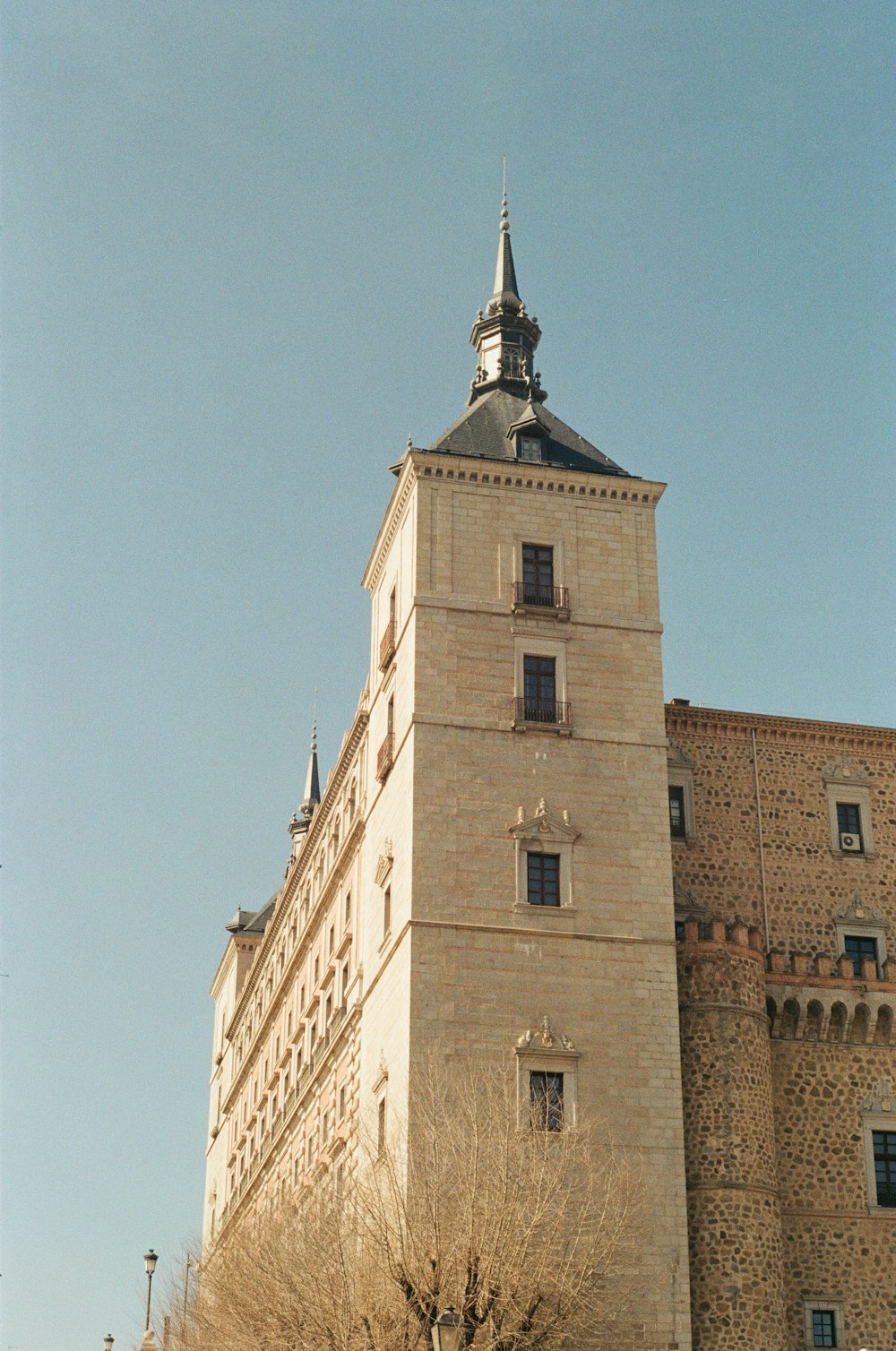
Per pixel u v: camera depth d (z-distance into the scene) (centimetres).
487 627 5862
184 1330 5647
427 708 5706
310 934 8219
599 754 5775
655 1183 5244
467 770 5653
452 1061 5266
